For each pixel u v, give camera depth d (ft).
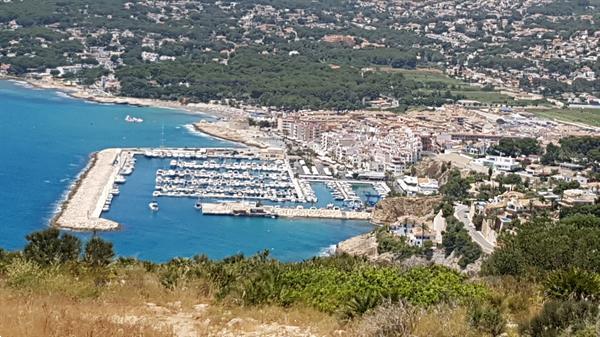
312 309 115.75
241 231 533.96
